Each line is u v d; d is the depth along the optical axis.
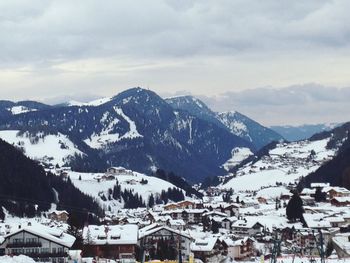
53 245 182.12
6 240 182.62
